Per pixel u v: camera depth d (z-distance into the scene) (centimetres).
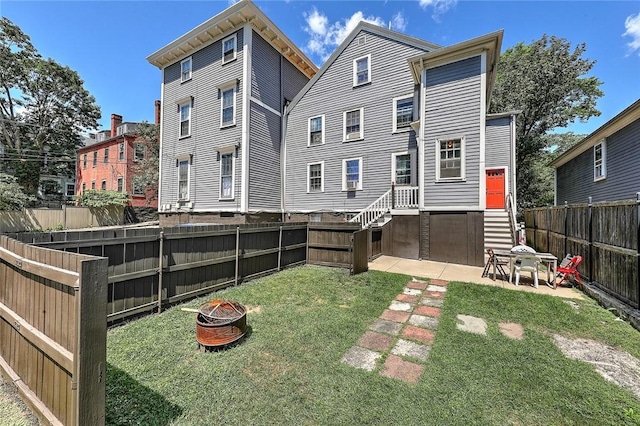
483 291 513
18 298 227
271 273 636
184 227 438
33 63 1953
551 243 781
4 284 248
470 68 800
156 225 1875
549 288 544
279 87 1327
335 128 1216
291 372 256
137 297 374
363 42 1154
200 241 467
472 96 796
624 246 421
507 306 440
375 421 197
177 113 1347
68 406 169
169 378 244
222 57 1188
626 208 419
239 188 1130
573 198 1312
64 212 1659
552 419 203
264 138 1223
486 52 787
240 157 1127
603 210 483
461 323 379
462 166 802
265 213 1220
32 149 2153
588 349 313
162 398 218
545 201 1997
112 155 2275
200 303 437
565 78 1670
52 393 186
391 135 1085
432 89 851
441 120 834
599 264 494
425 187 853
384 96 1104
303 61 1423
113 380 239
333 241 725
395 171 1077
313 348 302
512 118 1088
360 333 344
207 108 1236
